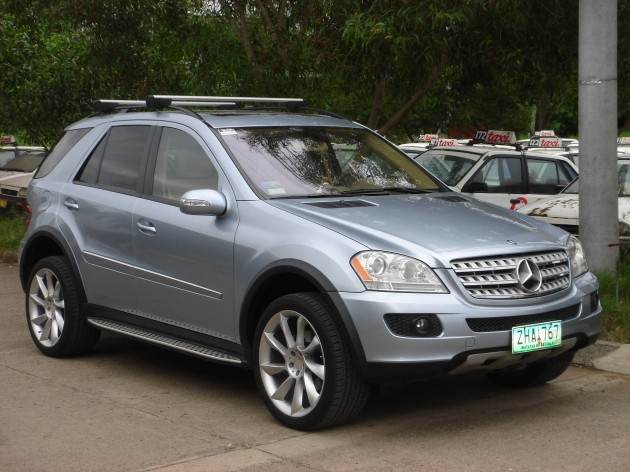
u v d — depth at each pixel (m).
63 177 7.75
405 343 5.26
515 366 6.31
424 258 5.40
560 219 10.74
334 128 7.18
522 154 13.17
